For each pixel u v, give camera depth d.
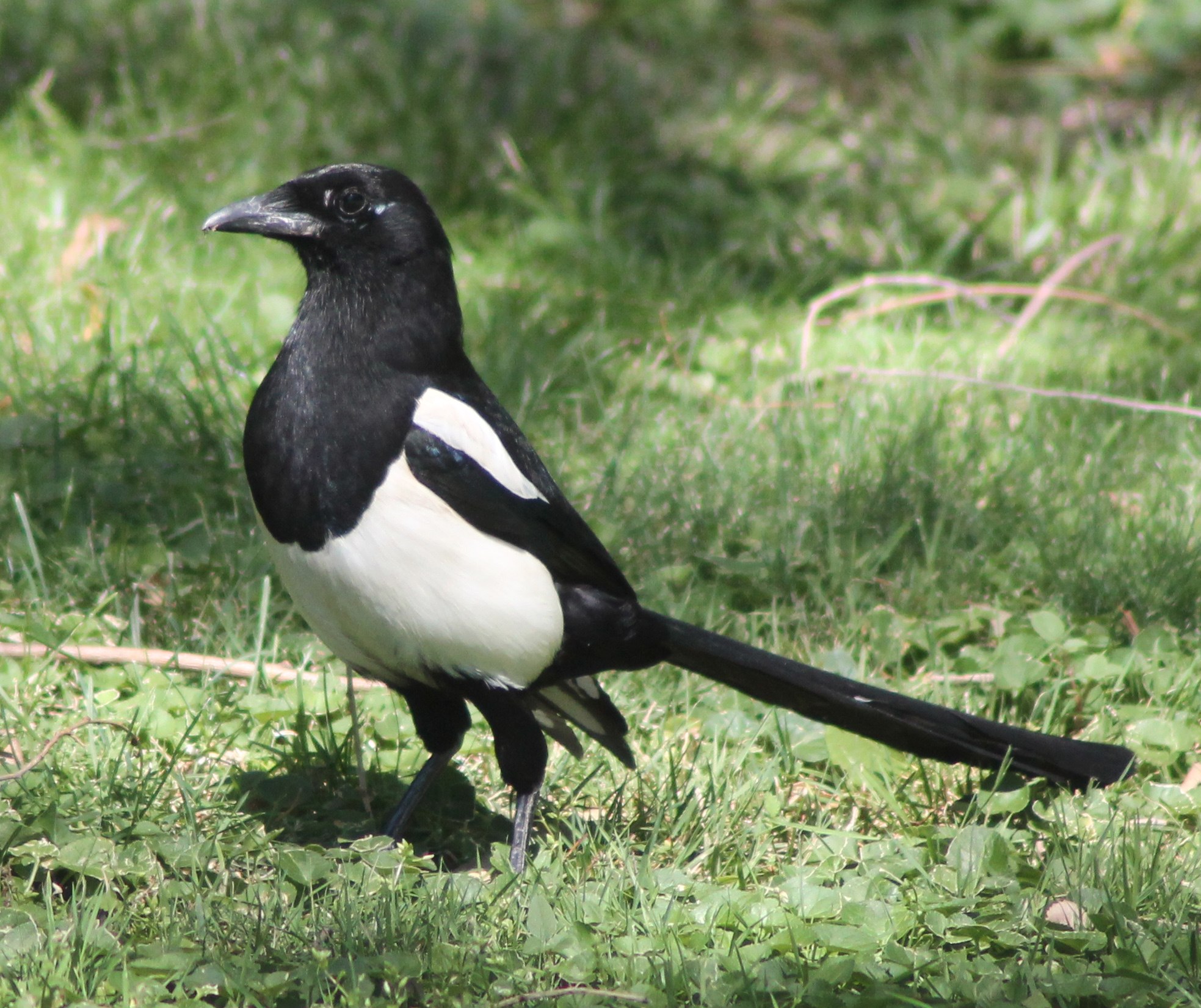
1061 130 19.42
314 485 6.47
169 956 5.56
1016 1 21.55
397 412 6.52
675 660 7.52
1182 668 8.76
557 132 16.88
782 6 21.78
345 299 6.71
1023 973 5.72
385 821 7.41
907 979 5.80
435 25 18.67
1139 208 16.42
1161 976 5.75
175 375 11.19
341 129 15.95
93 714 7.64
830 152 17.72
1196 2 21.53
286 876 6.32
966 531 10.53
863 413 12.26
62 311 12.30
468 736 8.10
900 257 15.27
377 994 5.75
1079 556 10.20
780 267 15.18
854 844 7.12
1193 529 10.40
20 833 6.29
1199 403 12.78
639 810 7.42
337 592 6.61
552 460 11.16
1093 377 13.11
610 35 20.22
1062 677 8.75
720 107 18.22
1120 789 7.58
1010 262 15.34
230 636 8.64
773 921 6.23
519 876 6.55
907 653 9.24
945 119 18.52
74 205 13.73
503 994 5.55
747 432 11.66
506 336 12.95
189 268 13.22
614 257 14.73
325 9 18.25
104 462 10.45
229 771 7.50
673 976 5.67
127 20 17.09
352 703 7.32
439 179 15.77
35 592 8.92
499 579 6.55
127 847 6.30
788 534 10.23
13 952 5.59
